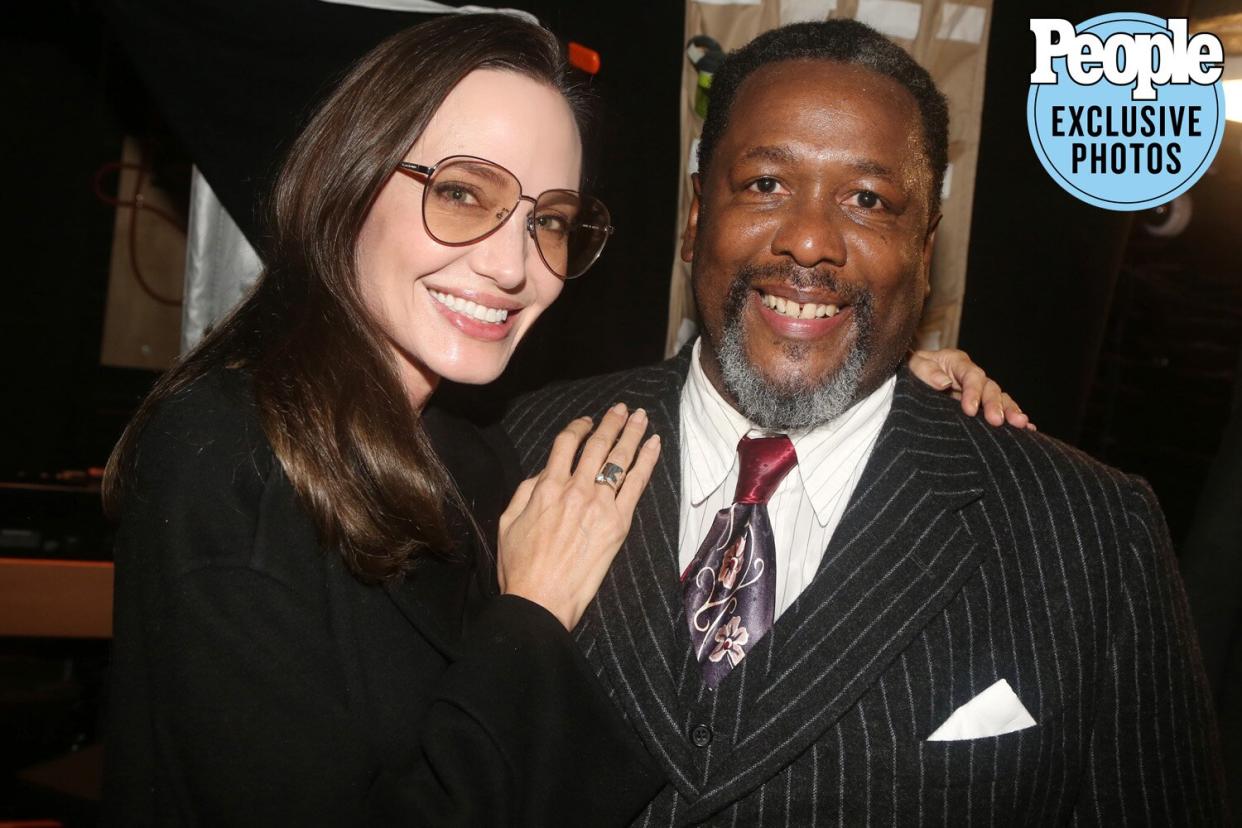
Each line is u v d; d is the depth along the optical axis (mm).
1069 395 2607
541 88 1360
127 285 4066
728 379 1399
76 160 3963
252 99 2168
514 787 1188
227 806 1148
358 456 1276
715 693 1292
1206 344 3900
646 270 2557
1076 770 1290
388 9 2197
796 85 1358
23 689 3279
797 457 1413
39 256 3951
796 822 1244
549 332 2566
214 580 1180
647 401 1577
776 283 1337
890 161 1333
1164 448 3961
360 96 1319
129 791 1216
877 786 1250
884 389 1474
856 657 1275
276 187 1382
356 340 1321
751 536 1374
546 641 1269
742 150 1368
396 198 1316
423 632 1306
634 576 1379
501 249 1333
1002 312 2547
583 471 1410
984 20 2373
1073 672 1291
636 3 2461
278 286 1371
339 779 1185
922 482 1391
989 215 2514
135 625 1230
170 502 1209
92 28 3926
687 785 1249
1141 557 1339
